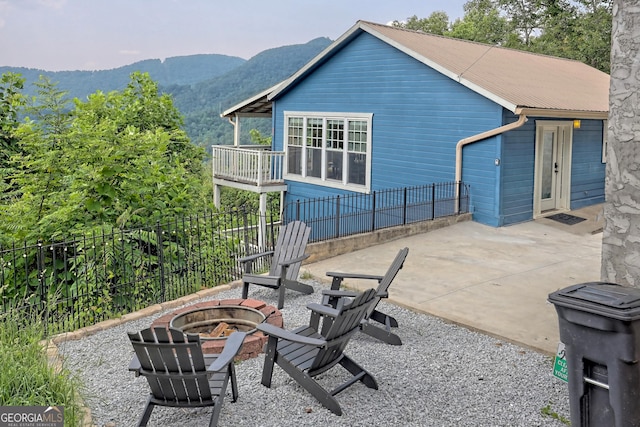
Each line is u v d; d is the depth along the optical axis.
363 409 4.68
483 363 5.61
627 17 4.85
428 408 4.70
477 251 10.60
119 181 9.17
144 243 8.67
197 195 11.40
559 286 8.37
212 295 7.91
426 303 7.50
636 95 4.81
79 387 4.80
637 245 4.86
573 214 14.19
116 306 7.33
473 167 13.14
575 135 14.61
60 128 10.84
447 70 13.25
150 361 4.14
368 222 11.75
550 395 4.90
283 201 18.11
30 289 8.23
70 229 8.30
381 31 15.00
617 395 3.55
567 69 19.09
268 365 4.98
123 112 15.95
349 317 4.73
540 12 34.19
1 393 4.20
